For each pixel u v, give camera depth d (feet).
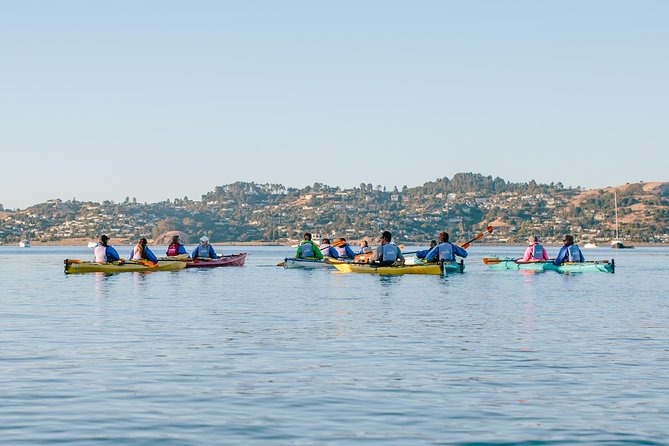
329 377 52.80
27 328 78.13
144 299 111.65
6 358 59.88
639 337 71.77
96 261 186.39
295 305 102.32
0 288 139.13
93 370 55.11
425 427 40.50
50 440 38.01
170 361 58.70
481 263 272.51
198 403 45.42
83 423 41.01
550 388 49.57
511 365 57.26
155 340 69.51
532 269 196.95
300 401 45.96
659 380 52.03
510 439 38.37
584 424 41.04
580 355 61.62
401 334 73.56
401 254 175.01
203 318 86.99
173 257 206.59
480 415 42.86
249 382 51.19
